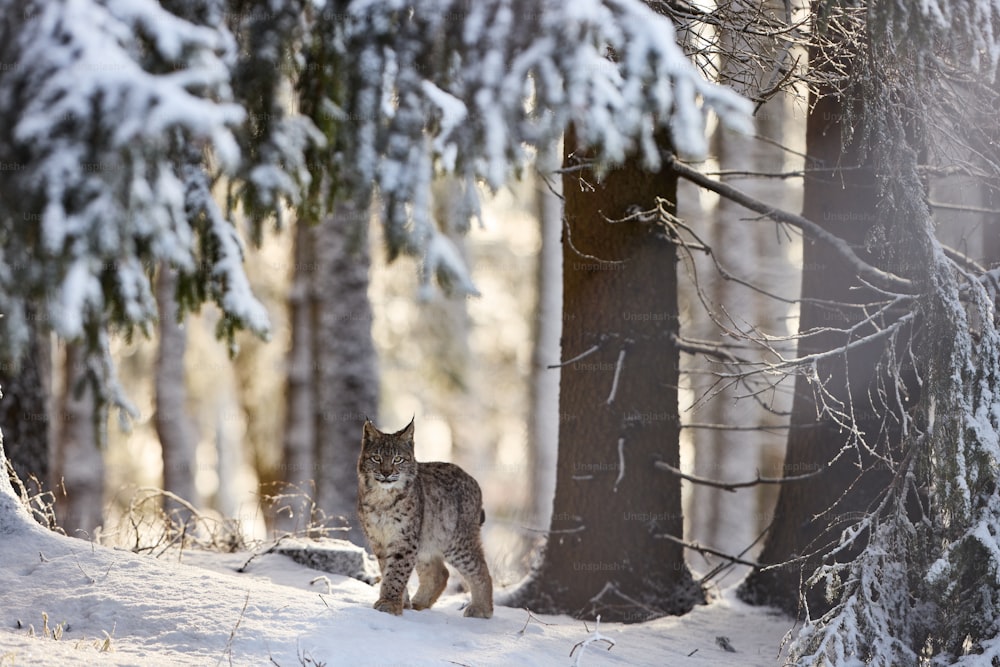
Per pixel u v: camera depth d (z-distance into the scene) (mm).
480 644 8883
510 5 6711
